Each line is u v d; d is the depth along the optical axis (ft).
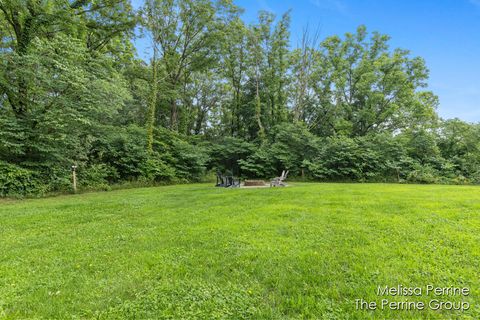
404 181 57.93
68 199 32.58
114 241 14.48
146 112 73.92
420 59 84.17
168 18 71.46
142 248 13.15
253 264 10.77
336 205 22.29
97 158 49.57
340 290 8.64
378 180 60.80
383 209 20.18
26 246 13.92
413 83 86.07
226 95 97.50
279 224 16.62
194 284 9.28
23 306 8.14
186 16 71.97
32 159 38.86
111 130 51.11
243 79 91.81
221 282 9.48
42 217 20.98
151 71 72.90
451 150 64.03
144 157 54.08
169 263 11.18
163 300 8.27
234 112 93.91
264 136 78.54
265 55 86.58
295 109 84.94
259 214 19.63
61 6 43.27
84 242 14.44
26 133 37.09
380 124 84.69
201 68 81.05
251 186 46.62
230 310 7.70
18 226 18.24
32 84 37.35
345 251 11.87
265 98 88.07
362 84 79.41
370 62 84.43
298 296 8.30
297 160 68.54
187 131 96.58
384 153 62.54
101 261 11.62
